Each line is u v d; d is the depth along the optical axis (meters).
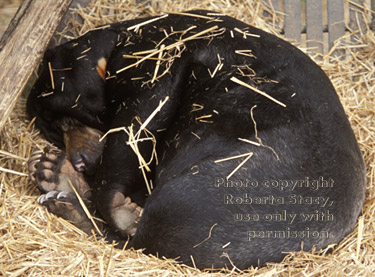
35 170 6.12
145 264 5.20
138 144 5.80
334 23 8.20
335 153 5.36
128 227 5.80
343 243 5.54
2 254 5.19
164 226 5.27
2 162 6.86
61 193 5.82
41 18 5.18
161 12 8.08
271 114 5.41
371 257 5.47
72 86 6.35
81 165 6.50
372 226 5.75
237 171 5.20
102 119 6.45
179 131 5.71
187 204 5.20
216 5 8.20
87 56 6.33
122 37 6.33
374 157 6.55
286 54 5.80
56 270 5.03
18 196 6.05
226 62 5.76
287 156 5.23
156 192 5.42
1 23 7.31
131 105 5.88
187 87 5.85
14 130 7.17
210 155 5.36
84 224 5.90
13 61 5.12
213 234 5.10
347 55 8.01
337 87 7.56
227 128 5.45
